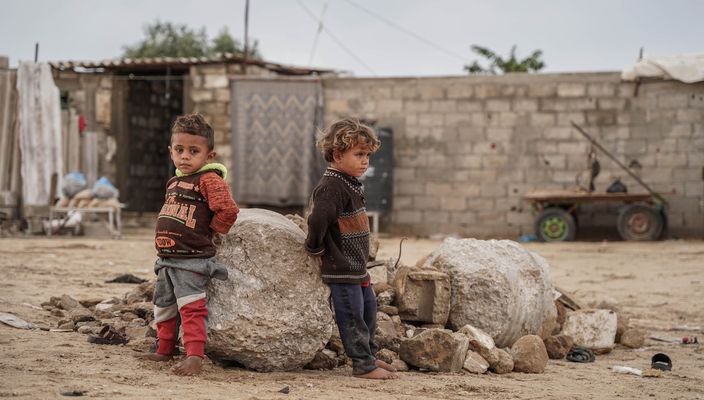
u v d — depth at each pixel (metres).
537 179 19.86
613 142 19.42
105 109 22.44
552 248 16.89
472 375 4.84
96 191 18.66
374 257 5.67
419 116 20.38
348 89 20.58
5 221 19.22
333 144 4.36
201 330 4.20
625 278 12.03
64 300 6.43
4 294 7.27
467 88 20.16
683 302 9.74
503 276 5.53
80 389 3.58
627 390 4.66
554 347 6.00
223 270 4.26
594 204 19.28
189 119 4.25
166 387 3.79
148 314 5.66
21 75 19.58
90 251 14.14
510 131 19.98
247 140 20.28
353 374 4.49
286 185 20.11
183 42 40.69
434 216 20.36
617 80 19.36
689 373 5.45
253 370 4.45
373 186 19.80
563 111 19.67
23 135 19.50
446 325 5.60
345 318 4.43
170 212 4.21
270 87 20.25
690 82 18.45
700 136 18.92
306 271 4.43
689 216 19.00
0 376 3.76
